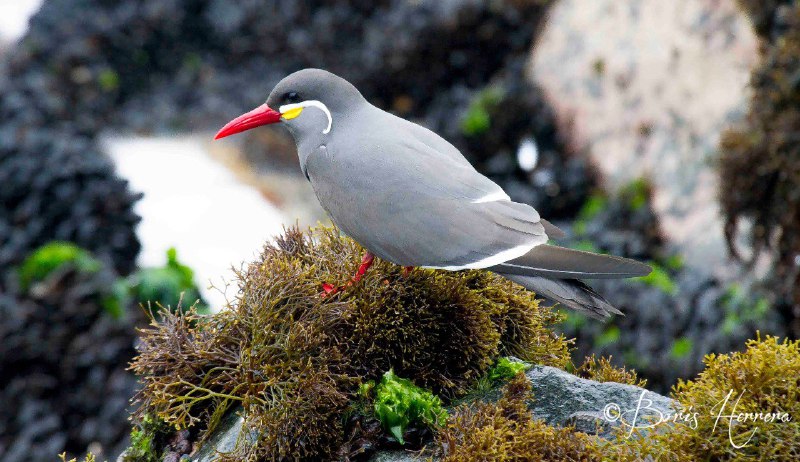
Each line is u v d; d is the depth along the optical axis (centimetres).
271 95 756
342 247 742
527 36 1786
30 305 1201
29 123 1667
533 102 1670
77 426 1169
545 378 676
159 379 677
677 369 1224
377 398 648
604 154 1549
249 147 1816
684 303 1262
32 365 1177
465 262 657
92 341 1188
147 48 1973
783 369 591
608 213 1477
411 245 669
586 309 616
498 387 681
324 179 712
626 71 1541
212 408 685
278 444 630
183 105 1936
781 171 1220
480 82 1817
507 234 654
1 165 1377
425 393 648
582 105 1603
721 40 1412
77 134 1750
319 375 640
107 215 1389
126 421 1167
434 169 676
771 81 1249
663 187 1448
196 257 1494
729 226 1270
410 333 673
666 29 1499
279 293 664
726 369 611
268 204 1672
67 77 1891
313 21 1923
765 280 1254
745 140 1247
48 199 1366
